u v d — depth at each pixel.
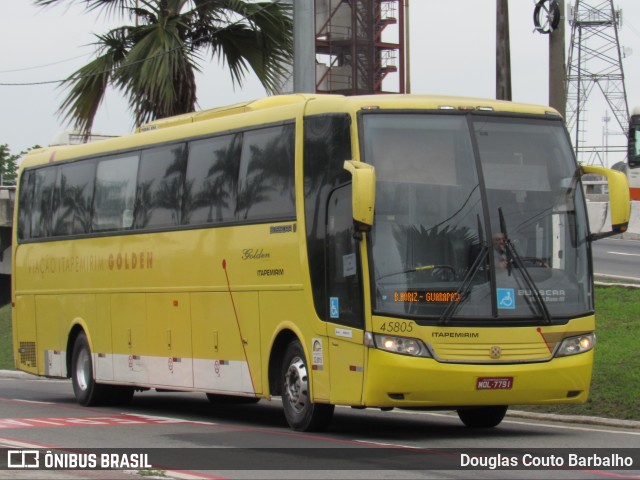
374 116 12.66
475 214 12.48
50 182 20.39
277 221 13.95
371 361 12.09
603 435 13.26
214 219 15.42
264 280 14.16
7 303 47.78
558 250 12.76
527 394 12.37
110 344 18.12
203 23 23.53
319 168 13.19
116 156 18.25
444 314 12.09
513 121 13.06
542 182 12.92
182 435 13.43
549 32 20.55
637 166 32.56
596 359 17.08
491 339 12.20
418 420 15.48
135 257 17.41
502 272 12.38
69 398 21.05
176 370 16.28
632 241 38.44
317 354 13.07
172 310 16.36
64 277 19.62
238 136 15.06
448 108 12.88
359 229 11.86
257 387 14.34
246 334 14.56
